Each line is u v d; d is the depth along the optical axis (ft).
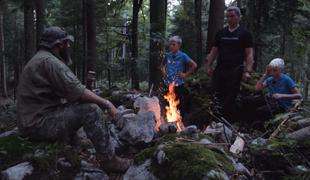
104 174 12.10
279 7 39.55
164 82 21.26
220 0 32.42
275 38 44.80
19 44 77.87
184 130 14.01
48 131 12.00
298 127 14.67
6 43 88.12
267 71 17.92
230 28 18.71
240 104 19.58
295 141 12.86
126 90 26.81
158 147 11.71
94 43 34.27
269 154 12.80
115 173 12.46
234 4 45.75
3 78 80.23
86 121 11.91
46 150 11.83
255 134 17.72
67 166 11.64
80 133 14.51
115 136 14.10
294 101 17.40
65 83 11.78
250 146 12.96
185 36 62.13
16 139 12.28
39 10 44.78
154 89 30.37
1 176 11.22
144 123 14.37
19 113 12.35
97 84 45.39
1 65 80.64
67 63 13.04
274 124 16.14
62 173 11.51
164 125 14.74
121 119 12.52
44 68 11.96
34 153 11.71
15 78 72.02
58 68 11.87
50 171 11.38
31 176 11.23
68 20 55.47
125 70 43.68
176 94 20.76
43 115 12.10
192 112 20.21
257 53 38.55
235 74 18.44
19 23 98.78
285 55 41.73
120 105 21.47
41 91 12.05
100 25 51.24
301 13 39.70
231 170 11.16
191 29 61.82
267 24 39.83
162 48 31.22
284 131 13.87
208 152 11.39
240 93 20.99
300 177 11.52
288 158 12.55
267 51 42.73
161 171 11.05
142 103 17.03
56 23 60.70
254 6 38.99
